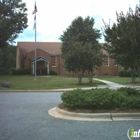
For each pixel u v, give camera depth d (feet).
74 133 20.81
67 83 85.20
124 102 28.60
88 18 144.46
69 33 142.00
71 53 83.35
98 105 28.32
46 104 38.11
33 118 27.12
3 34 116.16
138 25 30.14
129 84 85.97
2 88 67.82
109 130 21.70
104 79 114.42
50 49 167.43
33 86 73.31
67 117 27.35
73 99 28.96
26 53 160.66
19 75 145.28
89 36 138.10
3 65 199.72
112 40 31.94
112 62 160.97
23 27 130.62
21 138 19.56
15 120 26.13
